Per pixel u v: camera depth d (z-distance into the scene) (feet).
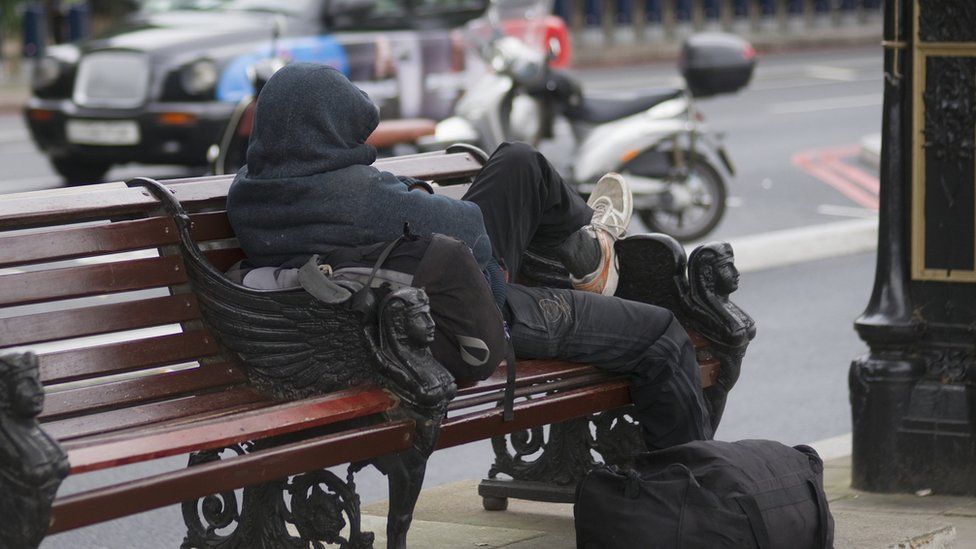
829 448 48.29
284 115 30.68
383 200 30.68
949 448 39.91
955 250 39.83
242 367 31.48
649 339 34.04
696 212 93.15
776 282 80.12
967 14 39.11
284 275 31.07
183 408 30.25
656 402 34.19
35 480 23.27
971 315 39.78
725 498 29.55
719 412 36.86
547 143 126.31
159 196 31.76
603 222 37.50
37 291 29.55
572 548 35.17
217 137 95.86
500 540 35.94
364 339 29.50
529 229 34.47
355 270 30.25
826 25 299.79
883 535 33.81
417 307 28.96
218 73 96.02
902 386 40.22
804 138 148.97
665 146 87.35
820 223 100.42
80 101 98.68
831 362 62.95
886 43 40.16
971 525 36.86
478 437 31.32
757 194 113.70
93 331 30.04
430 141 89.45
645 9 275.59
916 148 39.99
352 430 28.43
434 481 46.91
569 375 33.68
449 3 102.32
